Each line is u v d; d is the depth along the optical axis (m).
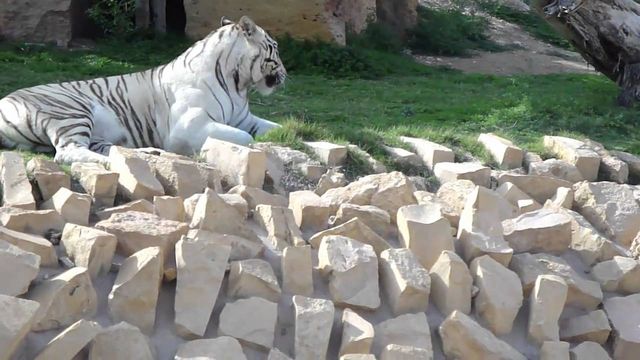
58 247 5.23
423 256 5.80
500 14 21.41
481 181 7.00
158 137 7.90
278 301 5.27
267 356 4.96
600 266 6.20
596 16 11.36
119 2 14.95
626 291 6.13
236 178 6.42
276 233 5.70
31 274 4.75
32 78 11.24
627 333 5.77
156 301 4.98
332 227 6.01
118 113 7.73
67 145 7.05
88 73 12.14
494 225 6.05
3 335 4.29
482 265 5.71
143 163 6.07
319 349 4.99
